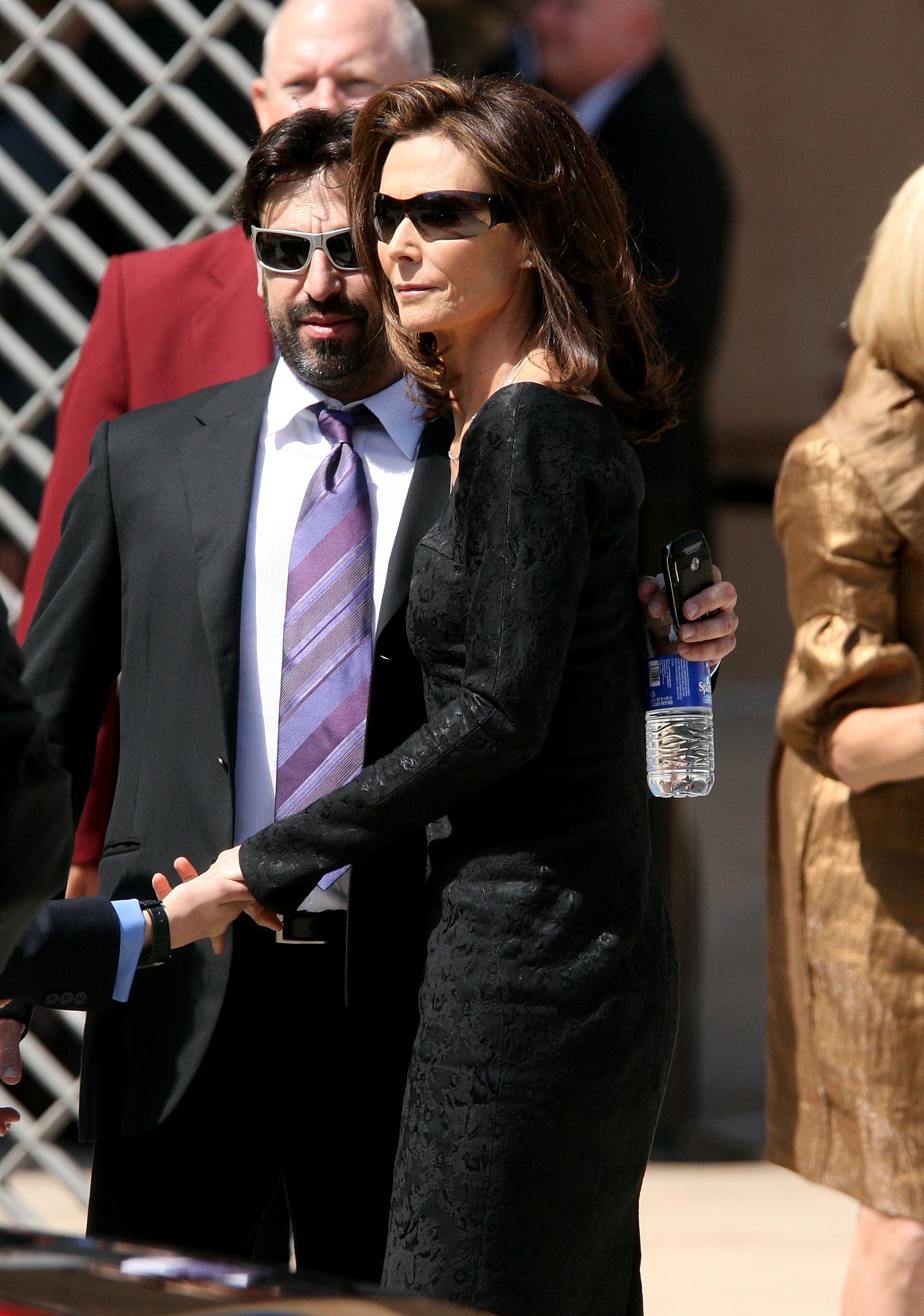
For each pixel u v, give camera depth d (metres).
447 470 9.95
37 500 18.12
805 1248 17.33
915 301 11.52
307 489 10.01
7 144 17.81
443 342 9.12
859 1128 11.80
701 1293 15.86
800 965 12.20
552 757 8.51
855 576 11.68
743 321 33.84
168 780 9.70
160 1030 9.52
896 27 32.97
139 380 12.34
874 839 11.84
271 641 9.84
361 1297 5.65
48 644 10.15
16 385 18.09
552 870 8.41
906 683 11.66
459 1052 8.35
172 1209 9.71
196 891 8.79
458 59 21.62
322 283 9.79
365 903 9.23
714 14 33.03
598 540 8.47
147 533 9.98
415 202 8.77
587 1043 8.30
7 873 6.22
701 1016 22.17
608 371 9.02
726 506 33.97
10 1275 5.59
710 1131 21.53
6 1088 18.80
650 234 20.12
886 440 11.72
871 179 33.47
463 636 8.51
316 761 9.62
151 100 15.65
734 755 22.86
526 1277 8.31
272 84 12.54
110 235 17.88
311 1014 9.61
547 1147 8.27
